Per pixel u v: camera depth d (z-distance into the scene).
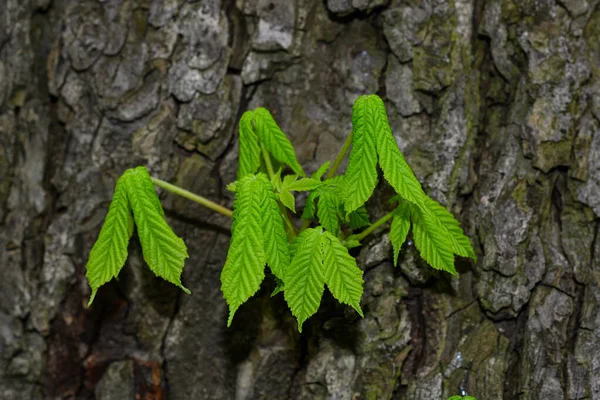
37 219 0.98
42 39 0.98
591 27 0.94
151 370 0.97
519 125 0.94
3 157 0.98
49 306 0.98
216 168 0.96
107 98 0.96
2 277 0.98
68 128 0.97
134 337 0.97
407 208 0.90
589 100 0.93
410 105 0.94
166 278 0.89
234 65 0.95
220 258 0.96
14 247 0.98
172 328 0.97
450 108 0.94
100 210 0.96
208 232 0.96
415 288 0.94
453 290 0.94
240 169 0.92
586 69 0.93
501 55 0.94
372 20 0.95
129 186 0.89
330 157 0.95
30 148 0.98
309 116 0.95
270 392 0.96
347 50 0.95
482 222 0.94
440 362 0.94
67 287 0.97
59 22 0.97
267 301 0.95
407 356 0.94
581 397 0.93
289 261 0.87
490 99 0.94
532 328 0.93
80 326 0.97
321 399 0.95
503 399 0.94
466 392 0.94
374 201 0.94
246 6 0.95
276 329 0.96
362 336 0.95
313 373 0.95
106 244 0.89
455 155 0.94
